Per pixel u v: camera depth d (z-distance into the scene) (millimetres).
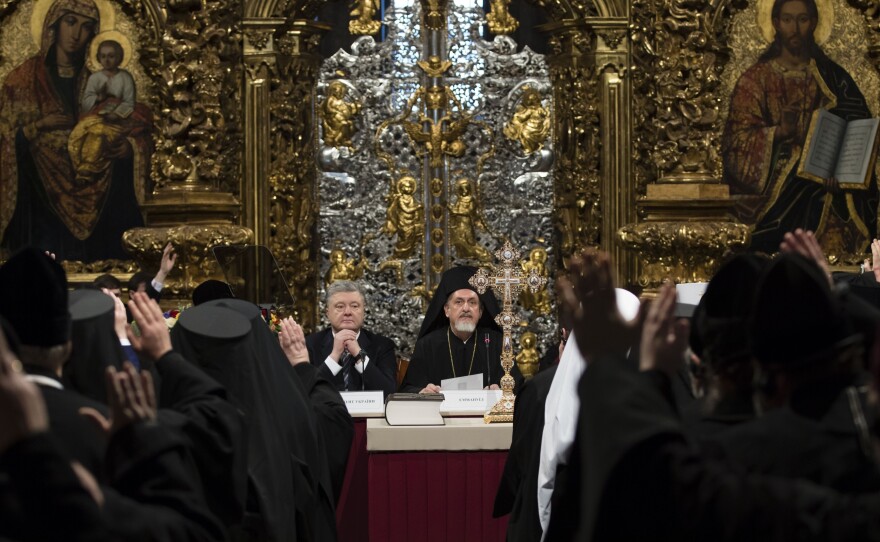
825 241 9648
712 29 9227
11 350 2764
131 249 8852
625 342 2553
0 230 9328
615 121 9664
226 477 3480
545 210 10195
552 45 10039
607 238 9688
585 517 2432
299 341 5445
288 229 9703
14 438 2223
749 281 2822
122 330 4066
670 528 2352
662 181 9172
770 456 2455
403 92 10211
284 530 4152
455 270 7910
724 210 9227
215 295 6910
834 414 2463
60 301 3072
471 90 10242
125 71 9359
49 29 9344
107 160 9352
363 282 10164
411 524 5844
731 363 2785
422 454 5863
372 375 7516
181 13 8984
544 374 5258
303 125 9797
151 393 3035
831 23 9648
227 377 4199
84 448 2906
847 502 2205
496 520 5855
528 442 5125
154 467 3068
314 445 4656
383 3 10430
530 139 10156
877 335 2512
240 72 9562
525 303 10094
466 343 8055
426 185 10203
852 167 9609
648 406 2424
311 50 9859
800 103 9617
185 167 9000
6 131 9344
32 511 2230
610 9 9648
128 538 2723
